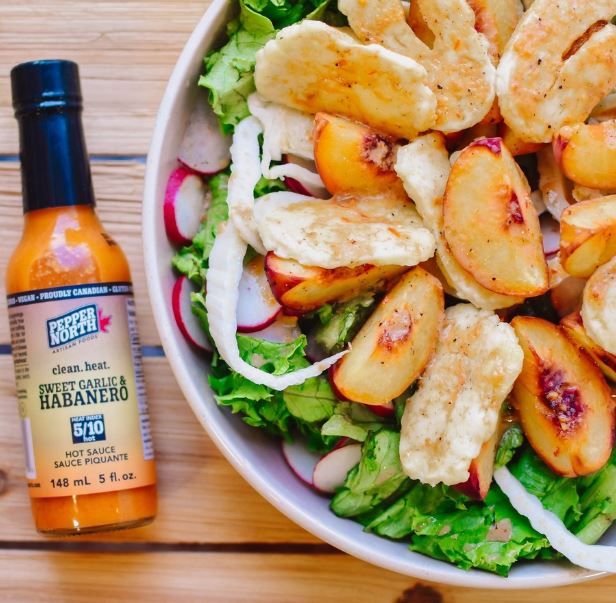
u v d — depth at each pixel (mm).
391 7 493
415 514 512
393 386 495
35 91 506
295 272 486
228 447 505
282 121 509
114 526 536
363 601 560
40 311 512
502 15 504
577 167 492
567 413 495
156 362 562
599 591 560
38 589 561
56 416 515
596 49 489
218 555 562
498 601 561
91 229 519
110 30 565
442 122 497
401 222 499
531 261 486
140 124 565
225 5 508
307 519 504
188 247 526
